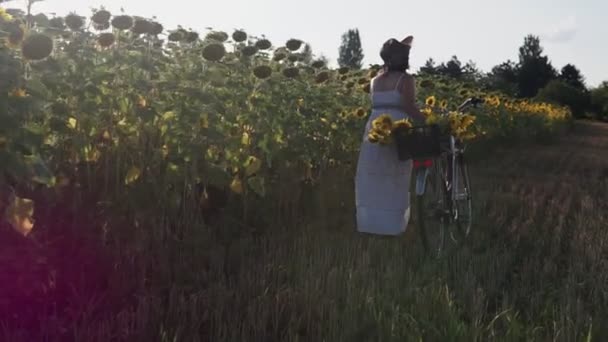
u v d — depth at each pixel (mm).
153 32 6008
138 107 5684
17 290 4312
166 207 5945
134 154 5918
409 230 7211
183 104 5918
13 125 3830
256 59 7598
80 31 5777
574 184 12773
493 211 8852
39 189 5152
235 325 4297
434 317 4637
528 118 24016
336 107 8883
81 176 5746
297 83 8039
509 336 4406
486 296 5371
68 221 5273
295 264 5660
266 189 7270
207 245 5859
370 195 6555
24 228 3928
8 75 3936
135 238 5477
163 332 4180
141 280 5043
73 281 4910
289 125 7355
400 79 6586
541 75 92250
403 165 6539
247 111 6941
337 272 5273
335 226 7270
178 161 6008
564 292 5387
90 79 5461
